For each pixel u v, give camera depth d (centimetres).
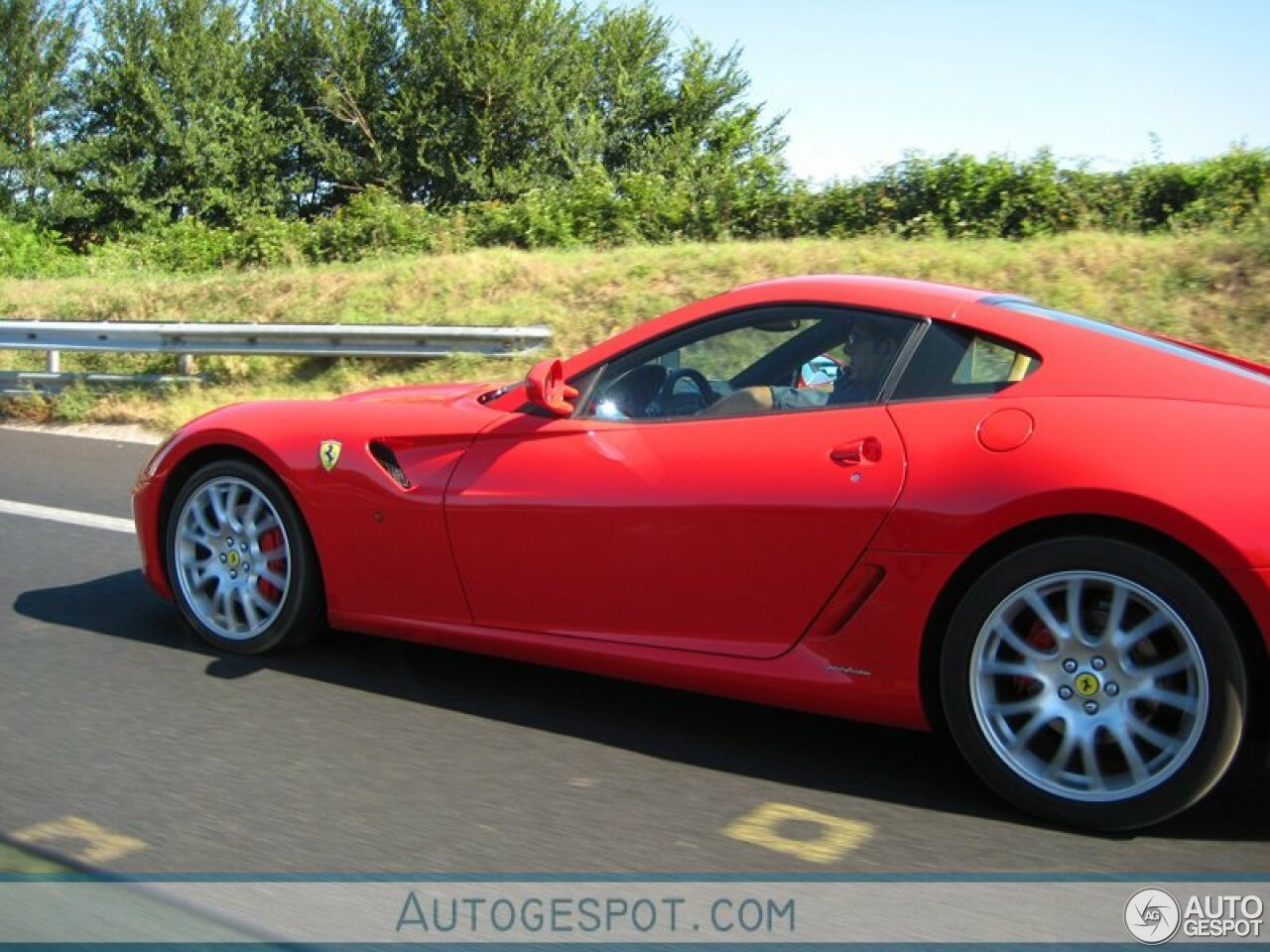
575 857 284
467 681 406
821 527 325
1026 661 303
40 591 506
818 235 1457
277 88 3725
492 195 3538
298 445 408
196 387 980
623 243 1579
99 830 292
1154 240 1068
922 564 313
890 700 323
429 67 3550
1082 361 317
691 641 348
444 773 332
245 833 292
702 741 358
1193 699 283
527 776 330
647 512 347
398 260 1401
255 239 1827
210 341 985
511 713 378
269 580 420
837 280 362
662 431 357
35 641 441
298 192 3675
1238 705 280
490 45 3491
